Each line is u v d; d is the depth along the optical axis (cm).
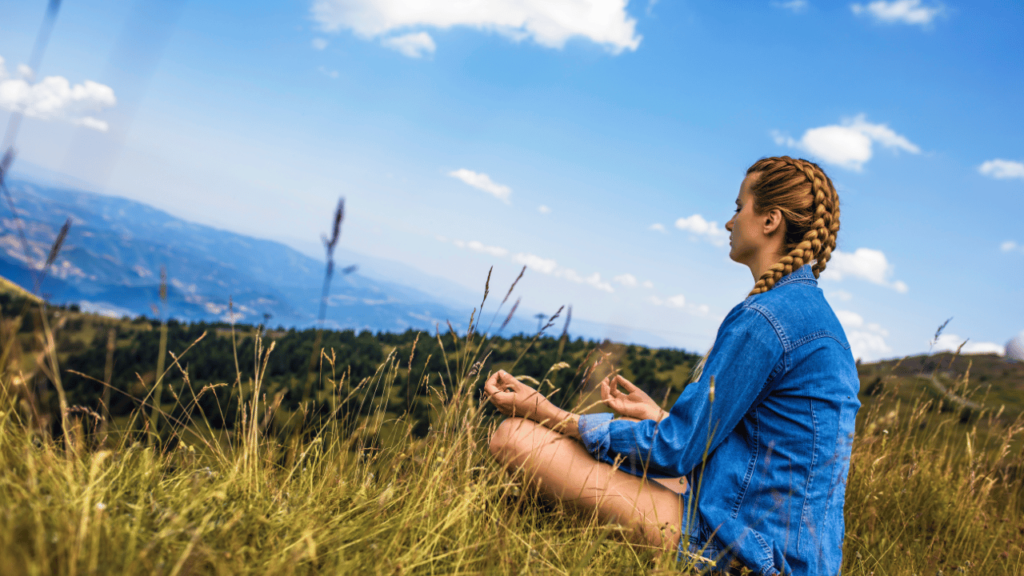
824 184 204
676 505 197
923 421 314
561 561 172
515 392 213
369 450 200
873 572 229
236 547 137
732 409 182
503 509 206
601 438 197
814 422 179
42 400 143
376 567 142
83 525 113
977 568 255
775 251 208
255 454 185
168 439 177
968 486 300
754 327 183
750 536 177
